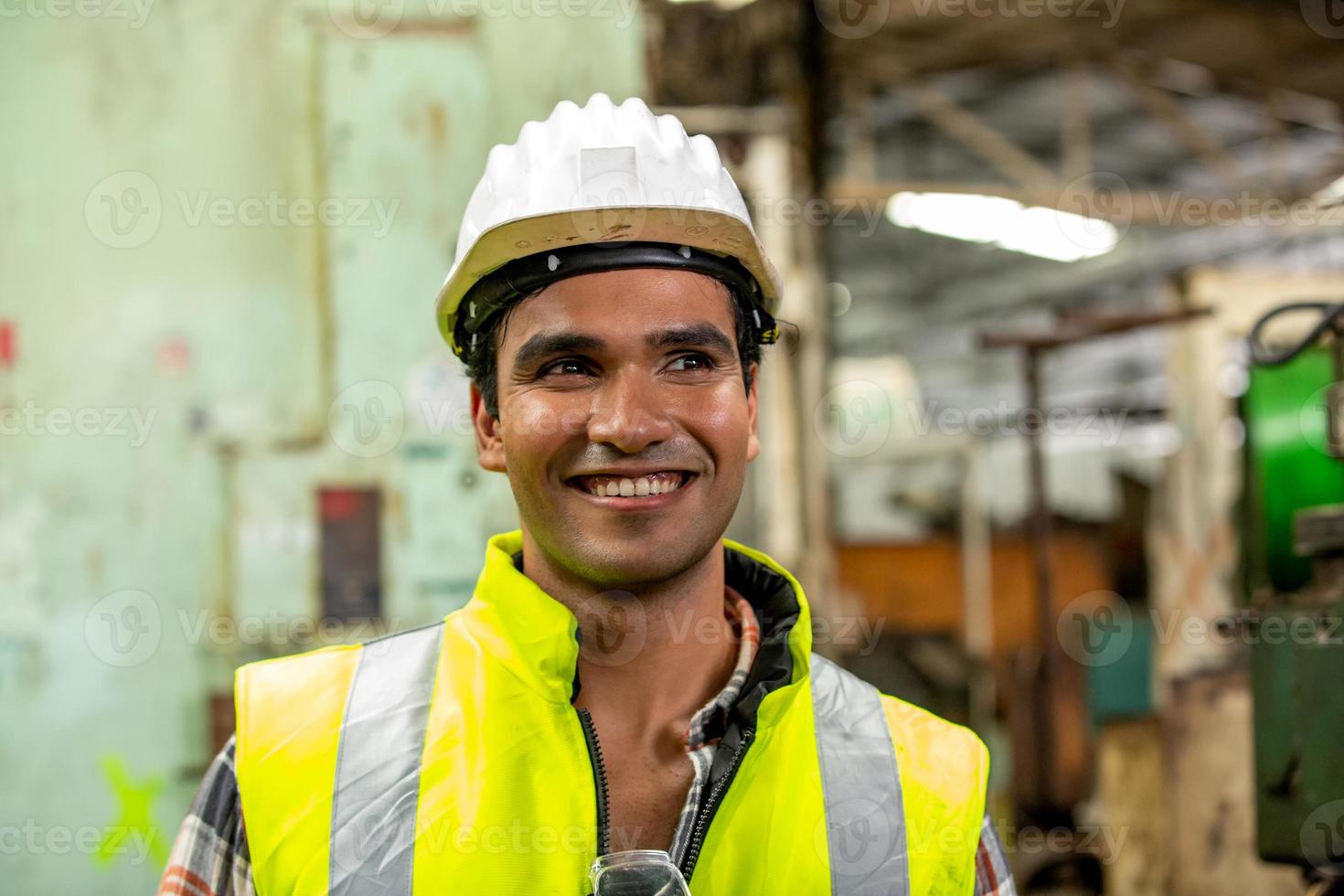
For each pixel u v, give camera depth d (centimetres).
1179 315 294
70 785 196
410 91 205
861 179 430
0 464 196
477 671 84
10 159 197
